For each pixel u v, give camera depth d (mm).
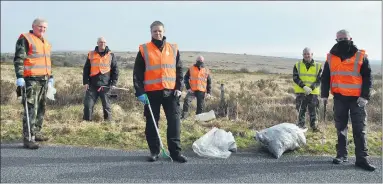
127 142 6109
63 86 13234
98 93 8008
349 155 5621
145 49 5184
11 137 6344
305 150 5746
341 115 5254
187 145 5988
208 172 4715
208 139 5680
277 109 9586
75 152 5570
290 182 4371
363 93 5039
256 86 17000
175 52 5332
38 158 5254
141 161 5168
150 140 5297
